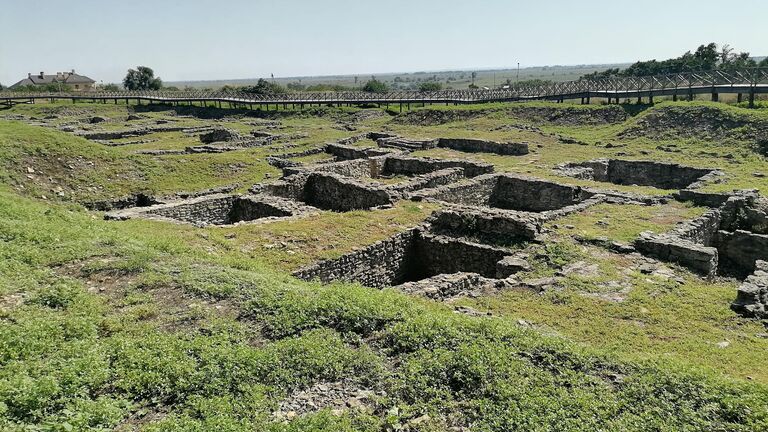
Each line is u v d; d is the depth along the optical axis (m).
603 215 18.12
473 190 22.52
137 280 9.75
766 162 26.39
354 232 15.90
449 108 47.59
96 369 6.70
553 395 6.64
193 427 5.81
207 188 23.34
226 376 6.84
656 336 9.61
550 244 14.81
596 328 9.88
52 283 9.39
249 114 60.16
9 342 7.04
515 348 7.73
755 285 11.40
